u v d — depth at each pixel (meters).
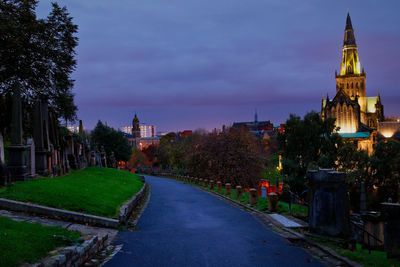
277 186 40.38
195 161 55.41
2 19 31.02
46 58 36.25
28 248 6.54
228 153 51.62
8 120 30.52
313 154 49.56
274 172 71.69
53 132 24.12
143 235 11.23
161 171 102.25
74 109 43.84
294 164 48.84
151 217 15.66
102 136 89.94
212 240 10.49
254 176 51.69
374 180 48.47
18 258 5.98
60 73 37.84
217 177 50.44
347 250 9.10
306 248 9.53
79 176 24.67
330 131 50.62
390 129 113.56
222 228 12.75
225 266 7.72
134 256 8.43
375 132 118.25
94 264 7.63
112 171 40.50
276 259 8.35
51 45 36.53
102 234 10.38
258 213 16.69
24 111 36.41
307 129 50.38
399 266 7.36
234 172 50.62
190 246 9.63
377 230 15.34
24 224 8.68
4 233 7.21
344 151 47.94
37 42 35.19
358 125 121.25
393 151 47.19
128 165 133.12
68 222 11.09
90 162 44.53
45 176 20.58
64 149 26.75
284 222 13.44
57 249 7.07
